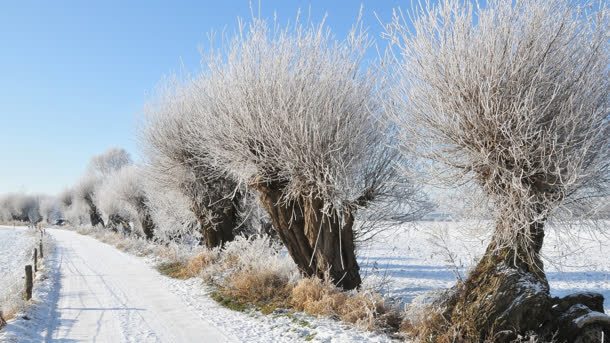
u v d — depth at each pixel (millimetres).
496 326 7227
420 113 7789
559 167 6902
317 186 10359
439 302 8453
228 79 11633
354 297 10312
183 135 17125
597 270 19906
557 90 6871
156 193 22094
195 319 11180
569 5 7066
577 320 7164
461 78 7137
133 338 9586
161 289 15977
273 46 11062
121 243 35906
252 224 19641
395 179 11023
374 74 11039
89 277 19641
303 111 10203
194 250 22094
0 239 50094
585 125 6980
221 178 18094
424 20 7613
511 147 6953
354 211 11383
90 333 10133
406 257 26656
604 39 7027
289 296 11625
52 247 35375
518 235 7625
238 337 9375
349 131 10195
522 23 7102
